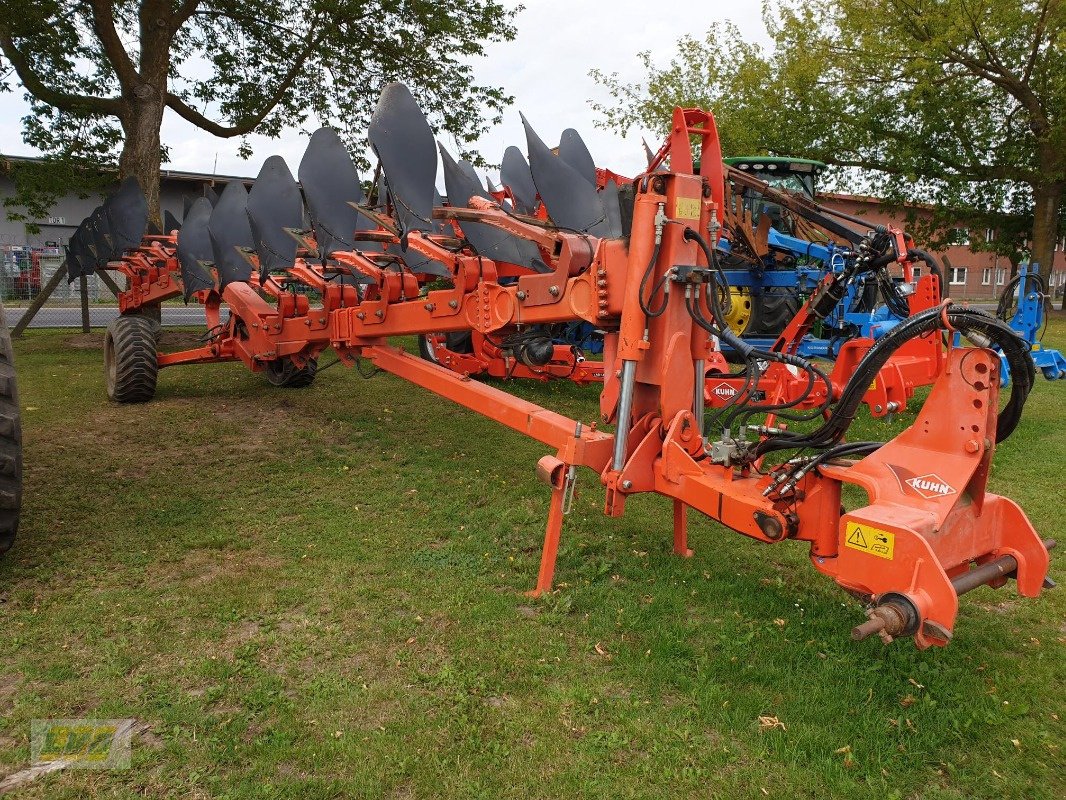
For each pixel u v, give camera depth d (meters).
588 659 3.06
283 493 5.03
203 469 5.49
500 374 7.95
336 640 3.15
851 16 19.31
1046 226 21.61
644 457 3.44
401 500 4.94
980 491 2.71
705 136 3.50
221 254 6.83
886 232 6.51
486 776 2.35
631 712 2.69
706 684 2.87
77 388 8.09
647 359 3.46
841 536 2.64
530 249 4.55
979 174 21.36
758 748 2.52
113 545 4.09
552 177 4.20
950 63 19.89
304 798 2.24
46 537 4.18
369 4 12.77
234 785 2.29
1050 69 19.56
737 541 4.39
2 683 2.81
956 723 2.63
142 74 11.50
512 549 4.17
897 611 2.38
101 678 2.84
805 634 3.28
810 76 19.52
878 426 7.14
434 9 12.88
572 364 7.64
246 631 3.23
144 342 7.24
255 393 8.05
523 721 2.62
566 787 2.31
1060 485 5.40
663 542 4.34
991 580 2.82
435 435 6.58
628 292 3.34
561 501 3.56
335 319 5.53
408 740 2.50
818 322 8.12
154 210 11.66
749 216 8.10
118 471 5.38
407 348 11.41
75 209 30.97
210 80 13.49
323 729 2.56
